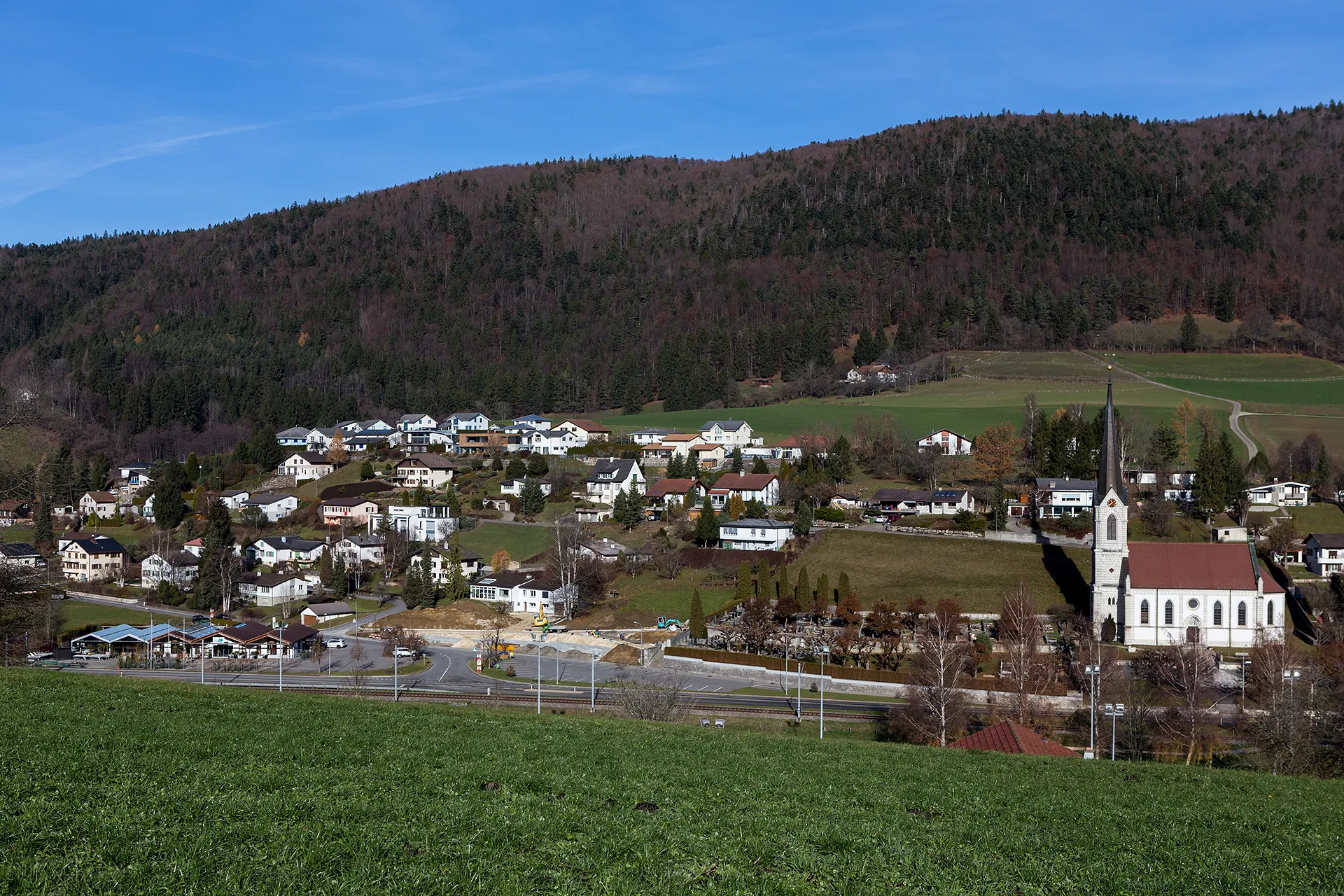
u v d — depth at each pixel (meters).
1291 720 70.44
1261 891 28.47
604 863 26.41
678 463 198.12
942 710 76.69
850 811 34.56
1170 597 114.44
